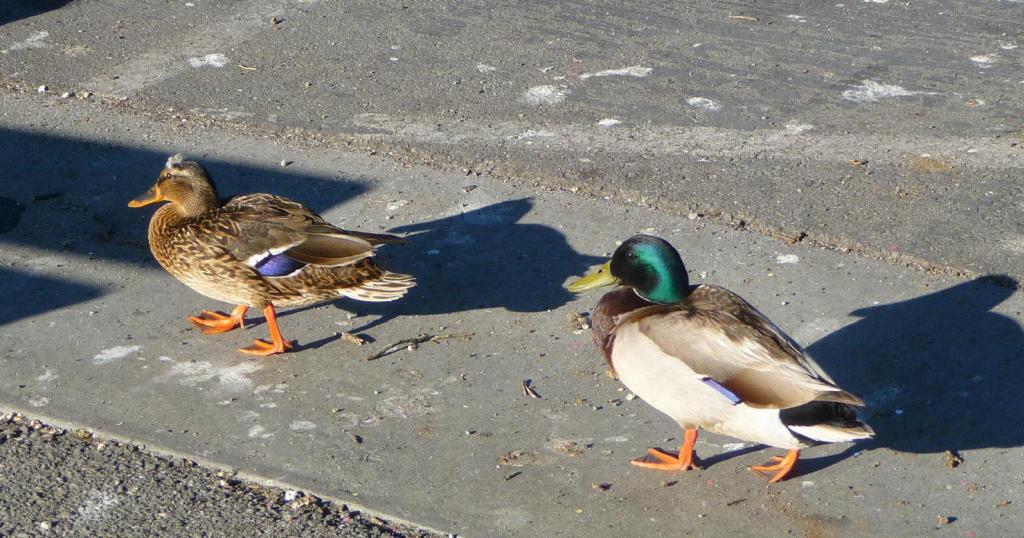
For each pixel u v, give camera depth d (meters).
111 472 3.42
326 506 3.37
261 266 3.61
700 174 4.09
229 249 3.61
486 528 3.34
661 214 3.99
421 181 4.08
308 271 3.61
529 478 3.42
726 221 3.97
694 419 3.37
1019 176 4.09
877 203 4.00
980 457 3.45
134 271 3.84
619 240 3.91
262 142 4.21
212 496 3.38
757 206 4.00
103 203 4.00
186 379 3.60
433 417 3.53
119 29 4.64
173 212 3.69
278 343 3.65
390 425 3.51
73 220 3.96
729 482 3.42
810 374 3.29
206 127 4.25
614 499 3.39
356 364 3.63
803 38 4.66
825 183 4.07
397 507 3.37
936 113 4.32
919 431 3.49
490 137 4.22
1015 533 3.33
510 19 4.75
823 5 4.86
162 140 4.20
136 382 3.59
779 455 3.46
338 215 3.98
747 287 3.79
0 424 3.50
